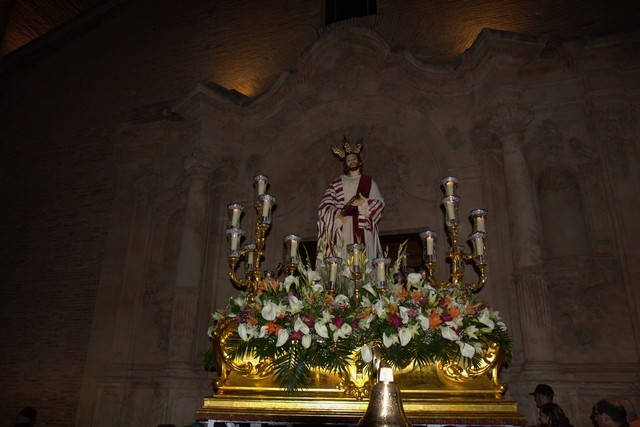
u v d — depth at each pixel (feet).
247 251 21.70
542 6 34.86
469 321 17.71
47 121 45.52
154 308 34.14
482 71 30.89
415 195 32.42
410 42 36.73
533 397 23.43
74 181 41.98
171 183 36.91
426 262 19.99
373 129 34.86
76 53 47.50
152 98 42.75
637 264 25.70
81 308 37.22
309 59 34.47
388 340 16.85
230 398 17.70
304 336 16.96
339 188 26.76
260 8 42.55
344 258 23.58
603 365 24.95
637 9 32.78
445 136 31.65
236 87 40.19
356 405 17.21
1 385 36.96
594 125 28.66
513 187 27.68
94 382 33.32
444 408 16.78
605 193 27.71
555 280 26.89
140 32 45.98
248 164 35.19
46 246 40.34
